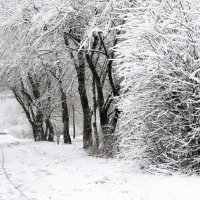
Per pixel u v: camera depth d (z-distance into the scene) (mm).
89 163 17156
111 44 21984
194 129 11812
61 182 11688
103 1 19453
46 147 29703
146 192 9758
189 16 12188
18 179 12180
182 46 12055
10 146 34125
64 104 37625
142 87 13172
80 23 20984
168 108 12797
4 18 23109
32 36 21969
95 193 9914
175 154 12539
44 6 19969
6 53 23703
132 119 13922
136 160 14352
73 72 26594
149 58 12281
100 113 22656
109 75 20656
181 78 12117
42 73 28406
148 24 12375
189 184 10156
